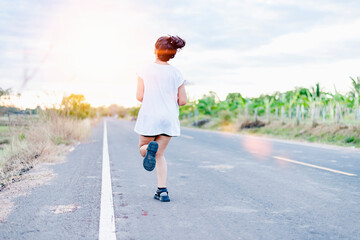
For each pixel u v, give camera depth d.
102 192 3.80
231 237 2.46
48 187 4.01
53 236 2.42
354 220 2.89
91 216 2.91
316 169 5.66
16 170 5.10
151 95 3.18
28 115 7.82
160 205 3.32
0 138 7.54
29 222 2.72
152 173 5.15
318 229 2.66
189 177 4.88
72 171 5.18
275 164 6.24
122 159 6.77
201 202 3.46
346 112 16.86
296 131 14.80
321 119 16.23
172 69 3.28
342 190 4.07
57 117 10.38
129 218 2.88
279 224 2.77
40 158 6.25
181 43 3.25
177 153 8.02
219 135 15.37
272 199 3.61
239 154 7.86
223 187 4.20
